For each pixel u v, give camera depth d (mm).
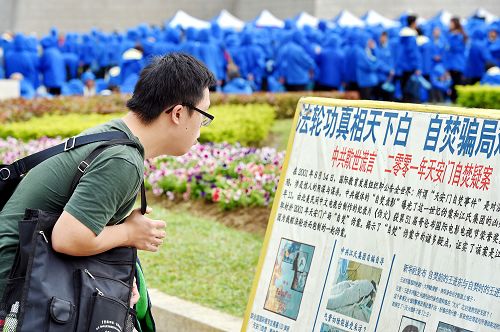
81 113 14672
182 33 21141
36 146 10891
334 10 28547
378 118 3619
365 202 3580
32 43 21922
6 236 3238
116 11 32219
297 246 3748
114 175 3168
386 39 19047
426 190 3426
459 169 3355
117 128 3324
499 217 3227
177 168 9516
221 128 11758
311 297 3662
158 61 3357
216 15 31438
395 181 3518
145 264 7035
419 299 3357
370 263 3512
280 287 3768
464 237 3295
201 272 6816
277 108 15539
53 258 3152
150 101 3305
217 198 8664
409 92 19078
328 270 3631
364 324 3486
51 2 32938
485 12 26781
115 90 19703
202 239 7750
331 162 3727
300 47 19500
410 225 3436
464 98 15109
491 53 20344
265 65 20922
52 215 3176
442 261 3328
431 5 29375
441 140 3428
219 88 19984
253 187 8617
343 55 19484
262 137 12836
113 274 3295
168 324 5672
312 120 3836
